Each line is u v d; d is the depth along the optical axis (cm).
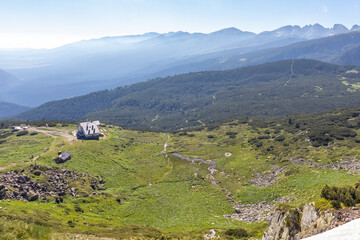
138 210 7300
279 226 2934
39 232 1883
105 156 12544
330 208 2269
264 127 18062
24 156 10781
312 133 12194
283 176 8762
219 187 9406
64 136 15738
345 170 7412
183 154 14462
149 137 19412
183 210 7294
